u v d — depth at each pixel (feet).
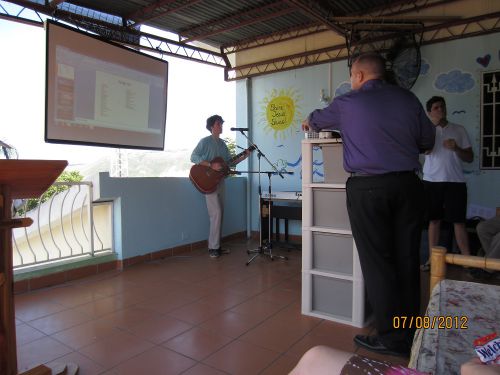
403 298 6.82
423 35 13.46
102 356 6.86
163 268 12.87
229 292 10.36
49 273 10.94
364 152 6.54
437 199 11.73
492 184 12.56
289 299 9.80
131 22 15.02
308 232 8.61
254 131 18.13
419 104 6.61
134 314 8.82
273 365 6.54
